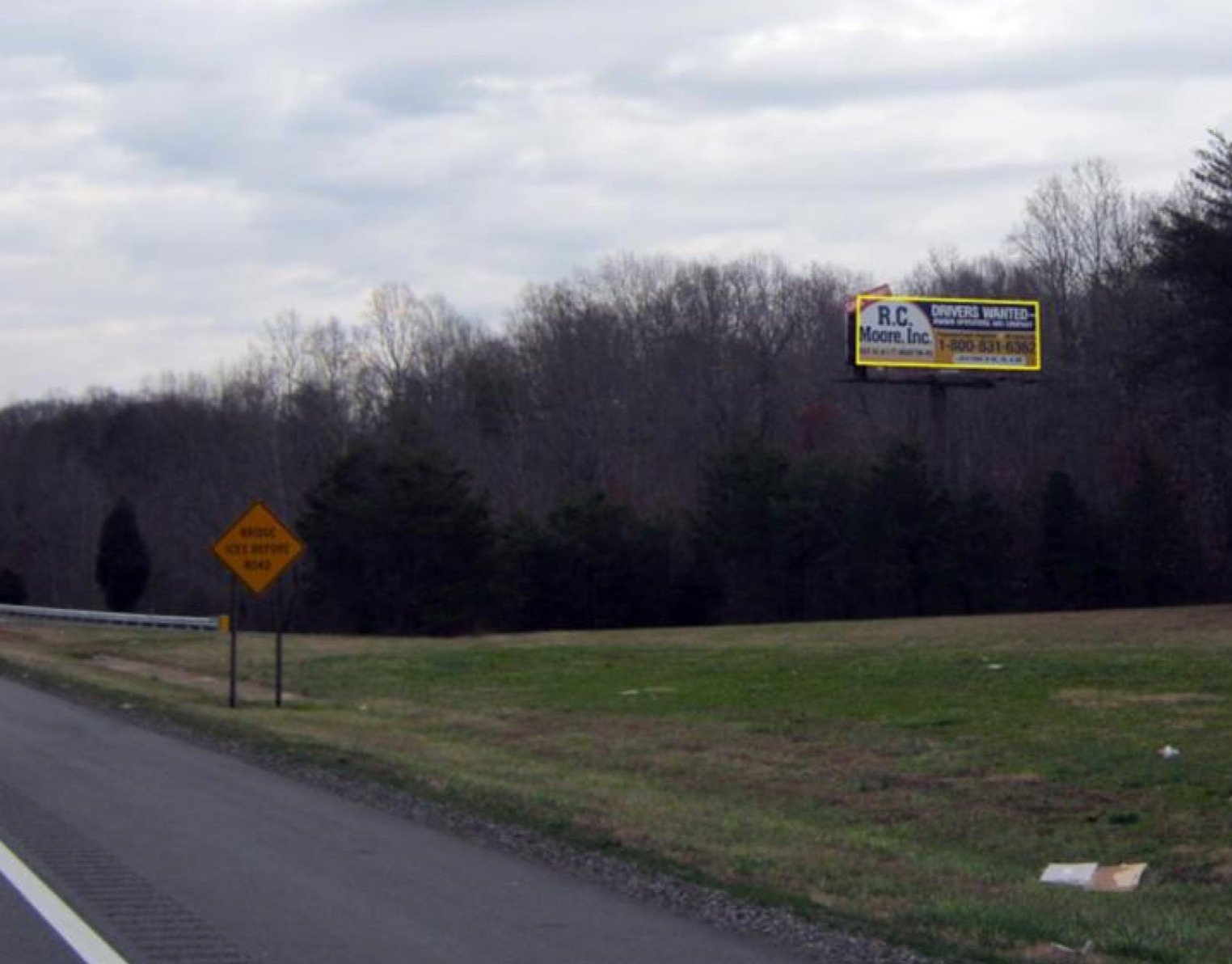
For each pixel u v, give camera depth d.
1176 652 33.16
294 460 91.44
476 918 10.99
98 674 39.12
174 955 9.75
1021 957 9.88
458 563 66.06
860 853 14.74
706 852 13.88
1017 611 64.88
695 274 89.62
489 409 91.19
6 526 100.69
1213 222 48.78
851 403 82.44
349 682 37.81
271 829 14.99
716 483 70.88
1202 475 66.62
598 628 68.19
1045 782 19.56
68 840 14.18
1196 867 14.82
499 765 21.75
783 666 36.03
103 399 121.00
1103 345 72.19
